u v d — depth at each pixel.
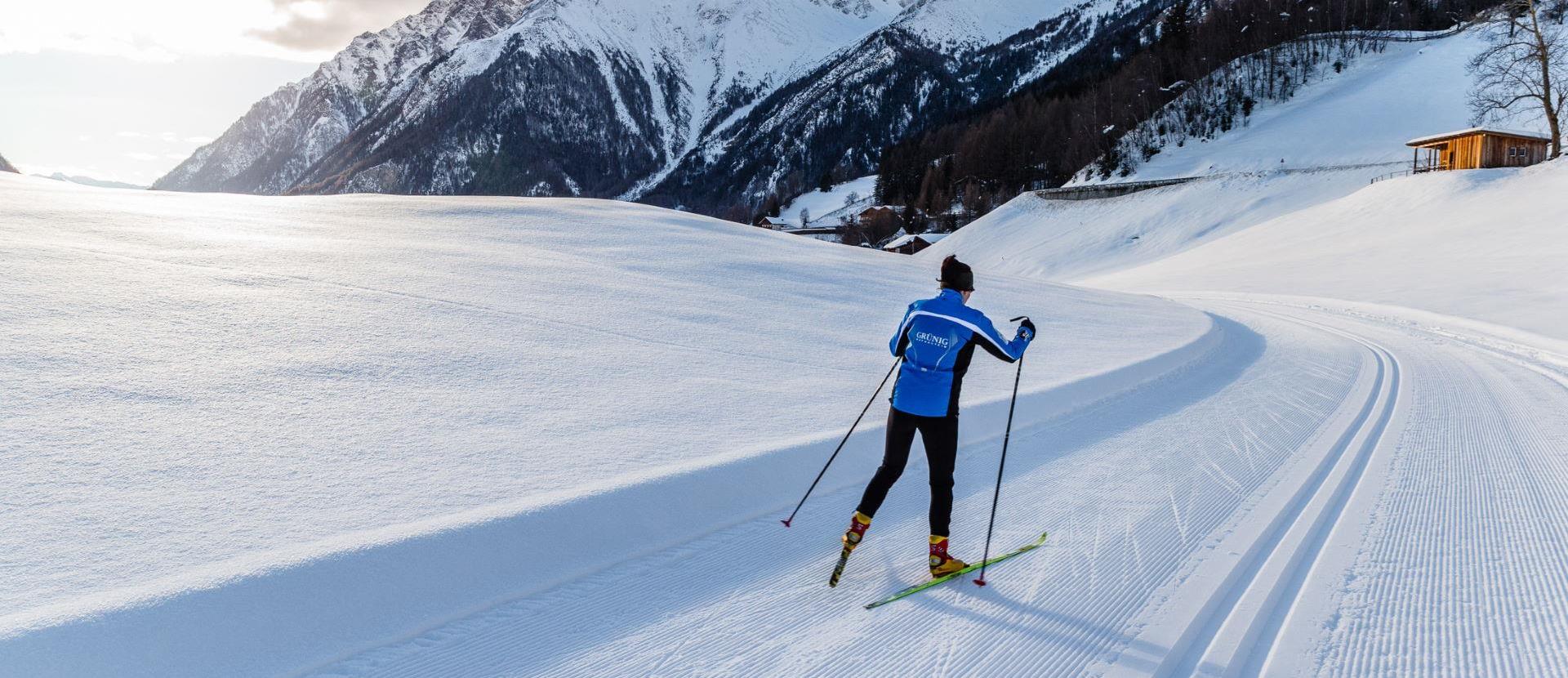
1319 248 35.28
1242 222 52.66
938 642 3.27
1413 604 3.71
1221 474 5.73
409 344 6.98
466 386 6.10
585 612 3.39
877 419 6.26
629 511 4.13
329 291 8.45
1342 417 7.86
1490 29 66.56
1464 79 68.94
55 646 2.58
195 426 4.69
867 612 3.52
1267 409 8.15
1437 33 83.88
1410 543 4.46
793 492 4.89
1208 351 12.40
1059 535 4.49
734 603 3.55
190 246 9.73
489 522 3.70
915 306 4.05
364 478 4.24
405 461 4.53
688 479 4.50
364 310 7.88
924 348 3.91
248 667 2.80
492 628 3.22
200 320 6.81
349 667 2.90
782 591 3.70
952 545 4.35
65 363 5.39
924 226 104.88
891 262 18.98
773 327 9.88
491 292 9.48
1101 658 3.17
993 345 3.85
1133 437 6.78
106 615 2.73
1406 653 3.28
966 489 5.27
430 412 5.43
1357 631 3.46
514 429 5.27
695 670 2.99
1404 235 32.72
